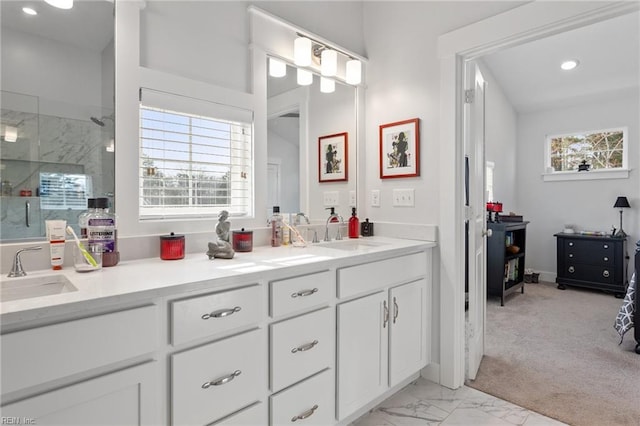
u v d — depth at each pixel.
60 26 1.33
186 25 1.65
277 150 2.02
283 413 1.34
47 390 0.84
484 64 4.14
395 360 1.88
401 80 2.31
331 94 2.31
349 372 1.62
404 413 1.82
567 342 2.76
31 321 0.82
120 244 1.43
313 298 1.45
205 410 1.12
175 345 1.06
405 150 2.28
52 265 1.25
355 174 2.46
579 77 4.09
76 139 1.36
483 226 2.43
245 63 1.87
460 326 2.09
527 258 5.07
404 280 1.94
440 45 2.08
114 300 0.93
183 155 1.65
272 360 1.30
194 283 1.08
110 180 1.43
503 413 1.82
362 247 2.00
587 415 1.80
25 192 1.26
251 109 1.89
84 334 0.89
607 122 4.41
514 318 3.33
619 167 4.38
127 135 1.47
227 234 1.58
